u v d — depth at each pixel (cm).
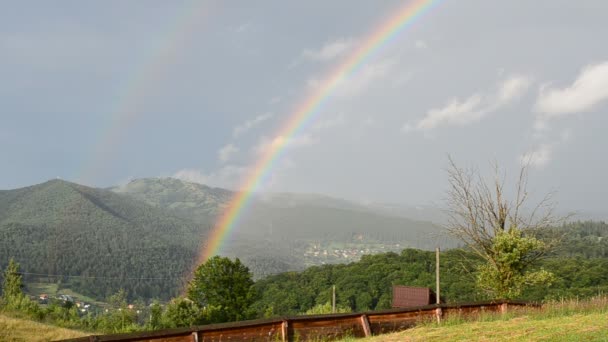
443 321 1752
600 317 1648
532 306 2172
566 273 4881
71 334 2486
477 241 3397
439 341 1362
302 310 8038
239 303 5497
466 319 1802
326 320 1525
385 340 1431
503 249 3189
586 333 1329
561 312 1905
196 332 1273
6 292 4769
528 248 3158
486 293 3303
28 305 4362
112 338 1171
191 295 5519
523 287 3216
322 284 8362
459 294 5278
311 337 1481
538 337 1319
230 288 5550
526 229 3353
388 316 1680
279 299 8388
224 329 1320
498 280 3191
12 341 2208
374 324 1638
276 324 1418
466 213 3453
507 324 1611
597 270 5047
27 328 2575
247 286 5631
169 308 5259
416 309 1767
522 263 3222
